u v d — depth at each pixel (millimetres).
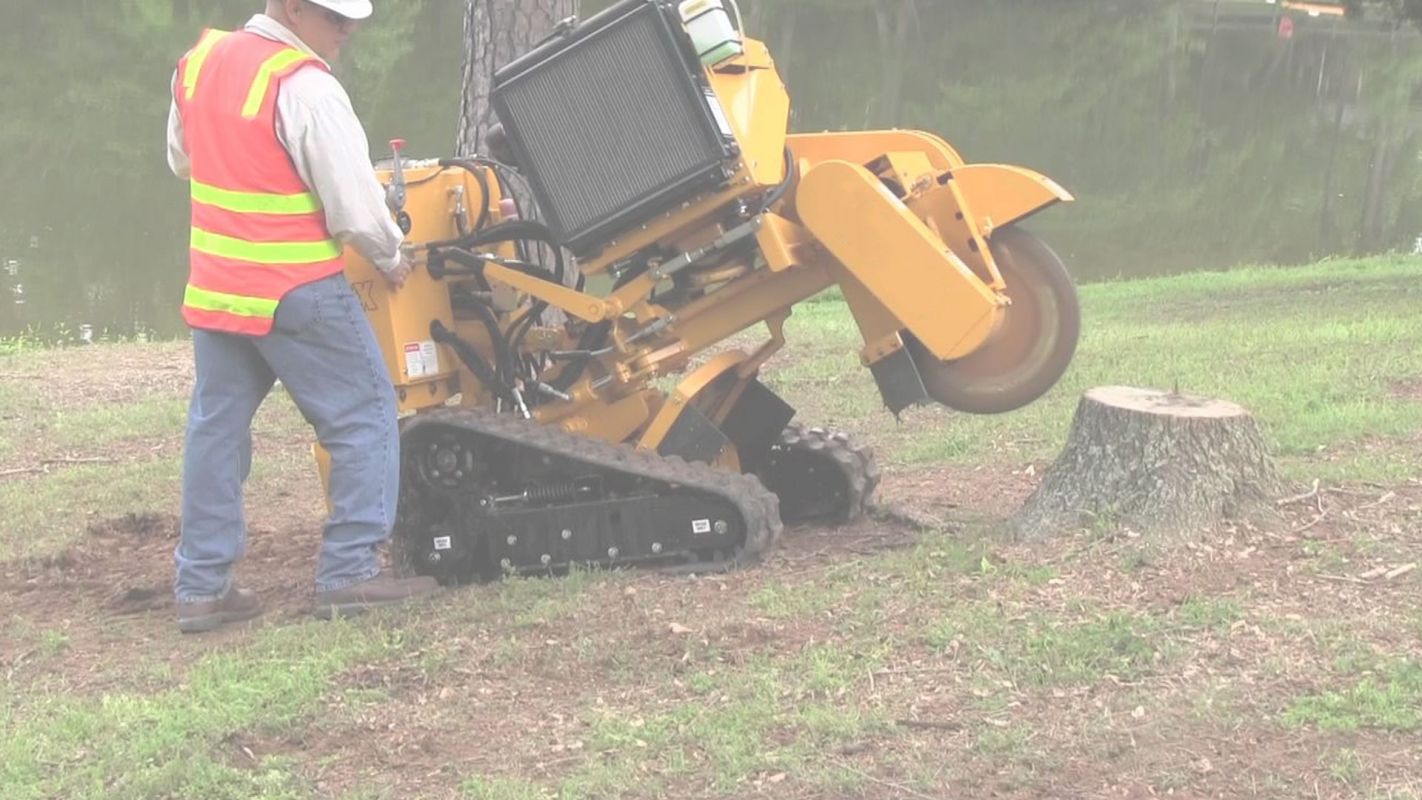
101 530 6844
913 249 5027
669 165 5012
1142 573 4742
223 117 4859
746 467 6035
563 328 5707
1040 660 4262
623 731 4051
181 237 20906
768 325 5645
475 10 8586
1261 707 3945
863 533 5836
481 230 5457
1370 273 16703
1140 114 35844
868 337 5414
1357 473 5727
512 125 5148
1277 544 4871
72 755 4148
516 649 4625
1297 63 50875
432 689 4441
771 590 4930
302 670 4582
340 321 4988
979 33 48531
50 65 33688
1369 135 36969
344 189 4812
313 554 6359
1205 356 9484
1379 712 3855
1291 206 26812
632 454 5340
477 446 5340
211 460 5164
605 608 4895
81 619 5480
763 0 46188
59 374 11430
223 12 39812
